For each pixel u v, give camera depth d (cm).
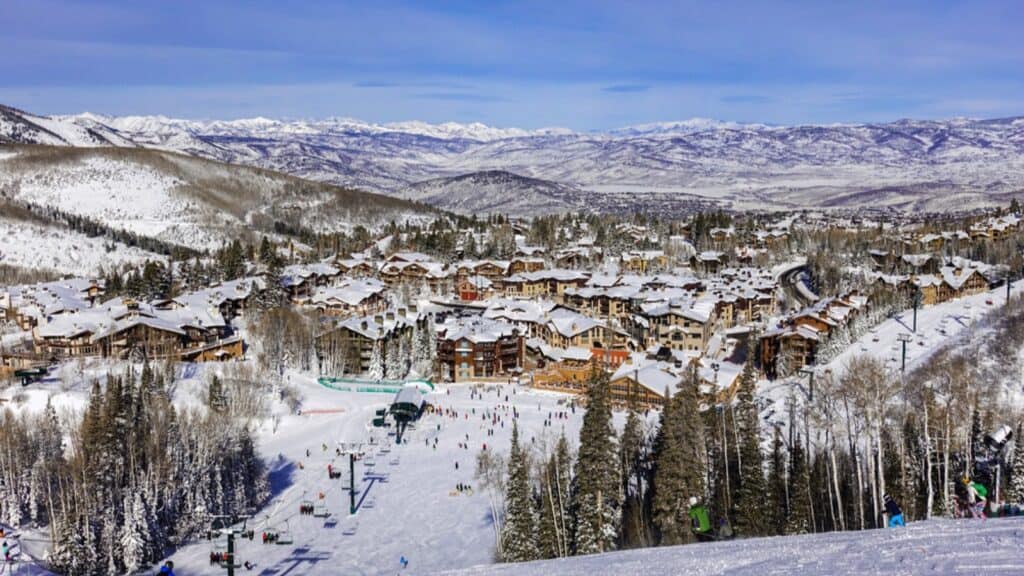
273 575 8344
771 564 2541
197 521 9388
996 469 8100
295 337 17400
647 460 9600
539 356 18562
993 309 17962
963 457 8669
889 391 10250
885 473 8181
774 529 7512
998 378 12644
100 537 8431
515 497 7619
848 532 2905
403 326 18788
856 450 8738
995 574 2164
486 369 17538
